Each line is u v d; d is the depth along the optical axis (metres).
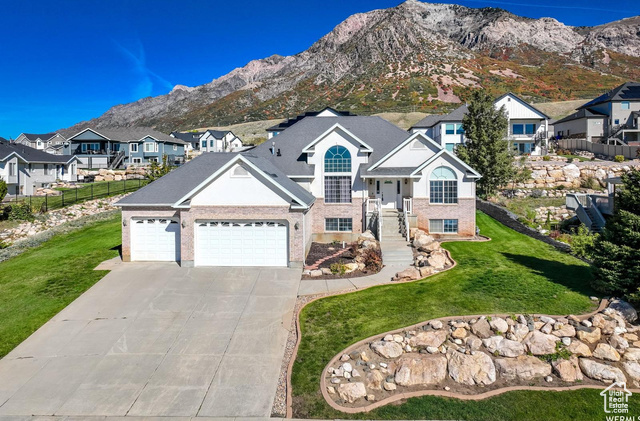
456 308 14.84
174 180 23.67
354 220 26.69
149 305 16.58
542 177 37.44
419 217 26.22
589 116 57.31
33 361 12.78
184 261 21.12
